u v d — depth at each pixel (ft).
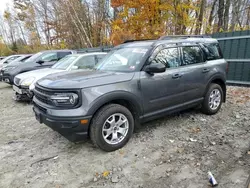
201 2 47.37
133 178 8.55
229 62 24.62
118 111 10.43
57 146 11.59
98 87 9.81
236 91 21.61
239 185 7.72
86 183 8.40
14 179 8.82
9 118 17.03
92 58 22.67
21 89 20.27
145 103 11.35
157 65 10.82
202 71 13.92
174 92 12.50
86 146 11.35
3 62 50.26
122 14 48.21
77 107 9.43
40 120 10.49
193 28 47.06
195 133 12.34
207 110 14.83
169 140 11.60
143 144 11.25
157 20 46.19
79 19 68.03
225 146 10.64
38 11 89.35
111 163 9.66
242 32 23.00
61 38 77.25
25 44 114.73
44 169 9.46
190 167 9.05
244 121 13.76
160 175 8.65
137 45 12.91
